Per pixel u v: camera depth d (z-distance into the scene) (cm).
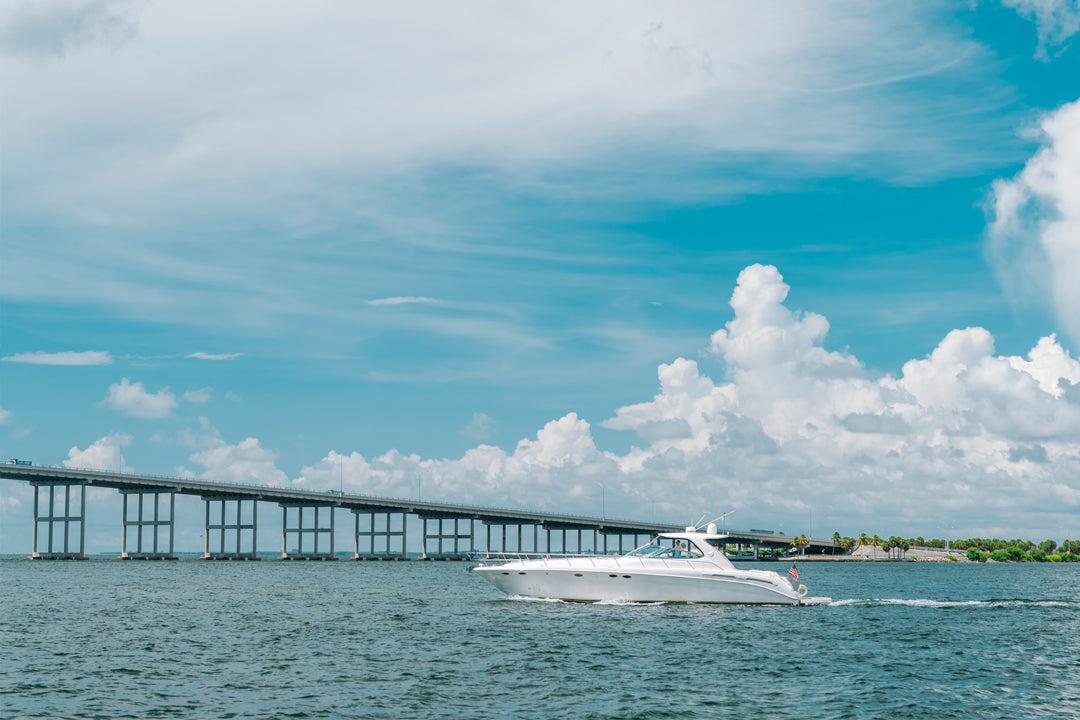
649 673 3162
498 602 5819
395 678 3044
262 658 3447
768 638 4016
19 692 2780
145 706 2611
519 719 2506
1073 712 2670
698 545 5019
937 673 3244
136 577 10819
